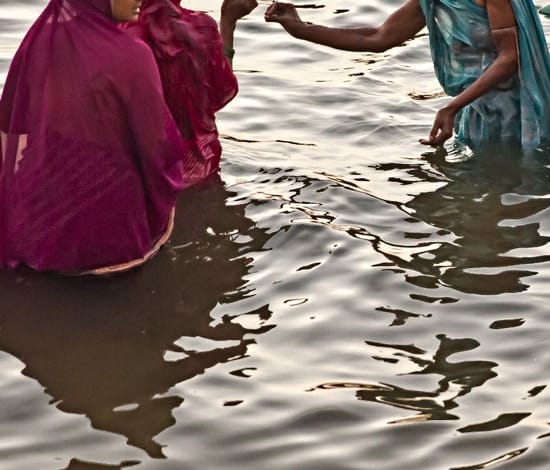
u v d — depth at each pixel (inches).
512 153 251.8
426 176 245.1
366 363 184.9
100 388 180.2
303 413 172.7
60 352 189.5
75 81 204.5
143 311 200.7
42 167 207.0
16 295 206.4
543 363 183.6
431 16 252.7
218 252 217.8
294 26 261.6
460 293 202.8
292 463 162.1
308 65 309.6
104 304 203.0
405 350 187.9
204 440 167.5
